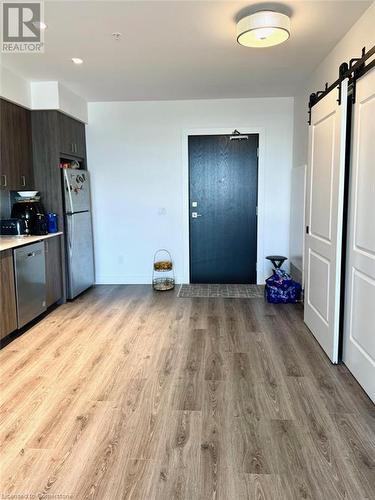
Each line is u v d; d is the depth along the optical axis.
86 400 2.51
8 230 4.15
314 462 1.91
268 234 5.47
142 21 2.79
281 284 4.62
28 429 2.21
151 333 3.69
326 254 3.13
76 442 2.09
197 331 3.72
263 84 4.55
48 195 4.61
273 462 1.92
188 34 3.03
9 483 1.81
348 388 2.62
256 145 5.34
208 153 5.41
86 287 5.27
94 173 5.54
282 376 2.80
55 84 4.37
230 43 3.23
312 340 3.47
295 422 2.25
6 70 3.86
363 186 2.52
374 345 2.40
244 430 2.18
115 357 3.16
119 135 5.45
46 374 2.87
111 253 5.68
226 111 5.31
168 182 5.50
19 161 4.23
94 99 5.24
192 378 2.79
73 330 3.79
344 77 2.70
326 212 3.12
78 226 4.95
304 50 3.43
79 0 2.47
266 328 3.78
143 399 2.52
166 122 5.39
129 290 5.34
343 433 2.14
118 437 2.13
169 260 5.65
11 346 3.40
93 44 3.22
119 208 5.59
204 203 5.51
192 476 1.83
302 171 4.61
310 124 3.61
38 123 4.48
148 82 4.40
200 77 4.23
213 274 5.64
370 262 2.43
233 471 1.86
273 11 2.64
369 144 2.42
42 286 4.16
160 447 2.04
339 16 2.76
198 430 2.18
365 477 1.81
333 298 2.95
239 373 2.86
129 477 1.83
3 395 2.58
